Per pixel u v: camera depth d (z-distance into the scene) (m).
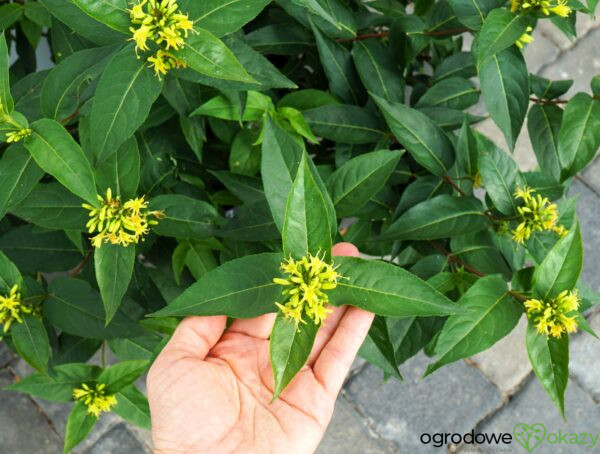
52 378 0.50
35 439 0.79
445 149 0.46
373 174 0.42
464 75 0.55
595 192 0.88
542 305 0.38
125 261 0.39
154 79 0.34
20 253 0.47
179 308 0.31
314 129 0.49
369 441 0.80
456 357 0.38
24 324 0.42
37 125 0.35
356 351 0.42
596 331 0.83
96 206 0.37
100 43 0.37
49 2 0.36
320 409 0.42
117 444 0.79
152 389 0.40
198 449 0.40
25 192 0.36
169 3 0.32
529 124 0.48
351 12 0.50
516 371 0.83
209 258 0.50
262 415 0.41
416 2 0.60
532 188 0.44
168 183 0.48
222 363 0.42
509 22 0.39
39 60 0.71
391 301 0.33
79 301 0.42
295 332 0.32
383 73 0.51
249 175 0.50
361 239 0.53
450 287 0.46
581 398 0.82
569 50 0.93
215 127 0.52
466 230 0.44
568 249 0.37
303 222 0.31
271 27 0.52
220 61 0.33
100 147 0.34
